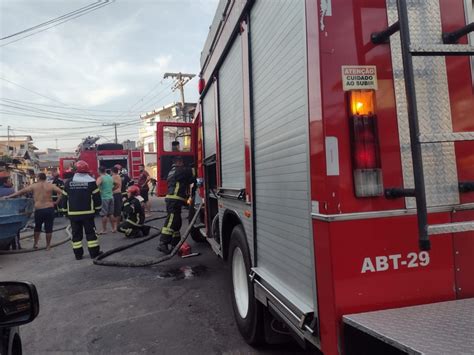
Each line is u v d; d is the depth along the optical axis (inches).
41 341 148.9
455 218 73.4
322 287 71.8
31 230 477.4
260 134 111.3
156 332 152.3
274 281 100.8
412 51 60.9
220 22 161.2
